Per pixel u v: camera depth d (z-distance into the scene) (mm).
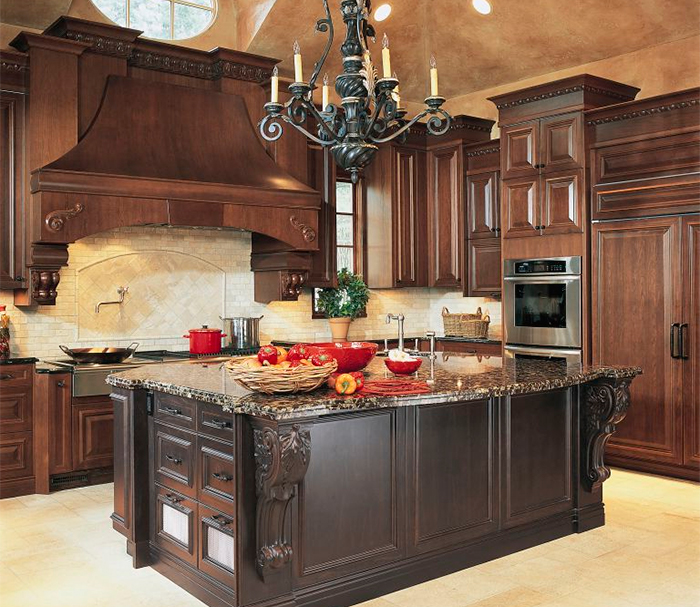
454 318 7141
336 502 3141
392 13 6508
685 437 5223
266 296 6527
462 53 6961
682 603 3182
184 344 6305
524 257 6109
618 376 3920
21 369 5016
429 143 7336
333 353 3482
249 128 6141
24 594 3326
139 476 3672
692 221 5148
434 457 3465
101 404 5234
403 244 7176
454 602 3189
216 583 3125
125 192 5188
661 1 5590
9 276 5129
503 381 3457
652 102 5309
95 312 5832
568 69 6660
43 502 4824
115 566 3676
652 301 5363
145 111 5613
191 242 6332
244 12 6473
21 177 5168
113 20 6039
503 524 3738
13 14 5504
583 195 5684
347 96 3502
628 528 4184
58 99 5242
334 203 6766
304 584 3061
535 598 3230
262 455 2861
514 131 6125
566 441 4059
